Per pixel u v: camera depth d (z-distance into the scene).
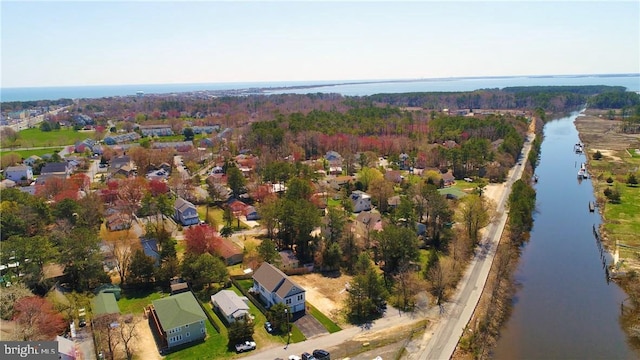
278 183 122.25
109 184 114.19
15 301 56.59
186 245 76.56
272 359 50.28
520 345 54.72
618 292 68.25
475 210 84.62
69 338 53.38
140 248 71.56
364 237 81.31
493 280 70.12
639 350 53.88
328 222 79.00
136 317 59.31
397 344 53.16
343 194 112.56
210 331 56.47
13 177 132.50
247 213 100.75
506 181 131.38
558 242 88.75
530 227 96.38
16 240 67.69
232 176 114.94
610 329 58.41
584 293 68.00
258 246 75.81
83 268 65.44
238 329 53.09
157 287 67.75
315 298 65.25
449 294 65.69
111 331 52.94
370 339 54.34
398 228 75.56
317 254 76.50
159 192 111.12
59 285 65.81
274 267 66.38
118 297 64.44
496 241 85.31
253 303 63.41
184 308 55.62
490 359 51.69
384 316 60.09
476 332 55.69
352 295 61.53
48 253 67.12
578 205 113.19
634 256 79.12
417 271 71.75
